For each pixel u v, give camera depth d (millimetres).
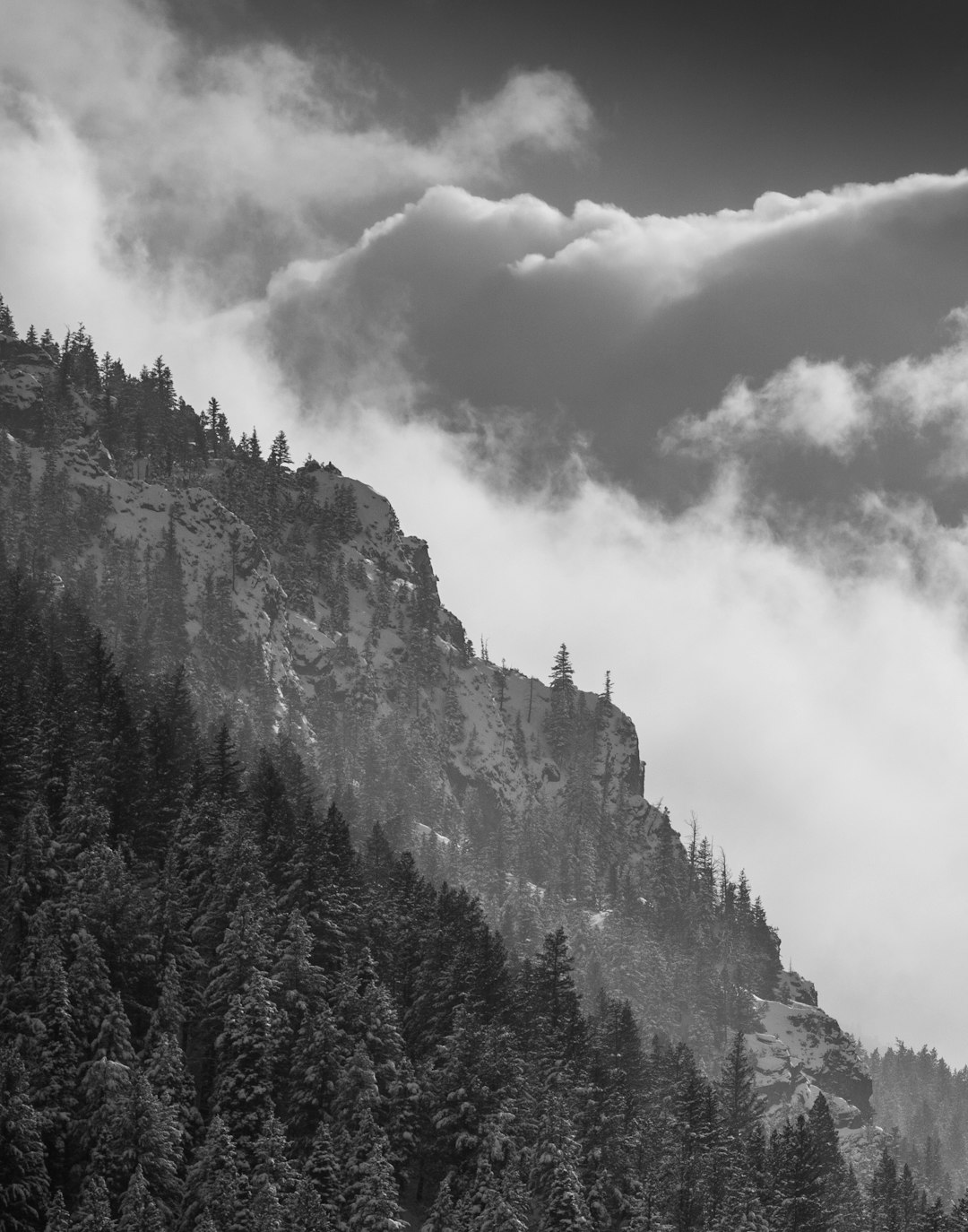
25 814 157625
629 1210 143750
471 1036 149375
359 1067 140000
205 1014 146000
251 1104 137875
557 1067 155250
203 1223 117500
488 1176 134875
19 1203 119125
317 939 157000
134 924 145375
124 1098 126875
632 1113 159250
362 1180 131375
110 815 160125
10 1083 124188
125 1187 124438
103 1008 135000
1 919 143125
